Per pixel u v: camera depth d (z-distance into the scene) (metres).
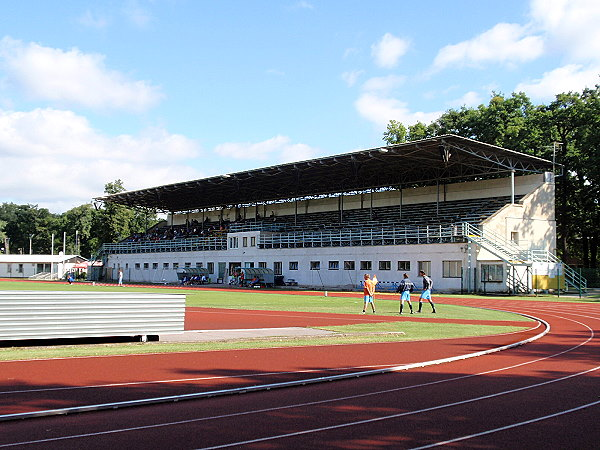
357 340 16.25
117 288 52.81
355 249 55.69
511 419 7.80
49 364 11.48
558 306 33.31
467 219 51.81
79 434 6.87
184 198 84.81
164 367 11.38
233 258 69.31
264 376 10.62
